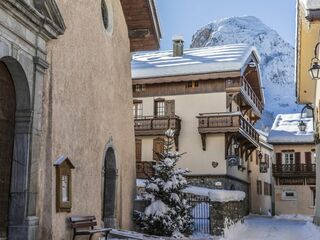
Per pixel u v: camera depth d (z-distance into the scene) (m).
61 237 9.95
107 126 13.50
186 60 30.44
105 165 14.22
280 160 43.62
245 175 35.19
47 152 9.68
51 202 9.57
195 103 29.23
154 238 13.35
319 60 13.57
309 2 10.51
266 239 17.25
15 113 9.16
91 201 11.88
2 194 8.73
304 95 23.39
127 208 15.34
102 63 13.27
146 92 30.36
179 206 15.54
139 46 16.80
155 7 16.00
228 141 28.41
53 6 9.61
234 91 28.44
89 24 12.33
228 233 16.70
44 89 9.76
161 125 28.83
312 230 20.64
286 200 43.31
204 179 28.50
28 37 9.05
